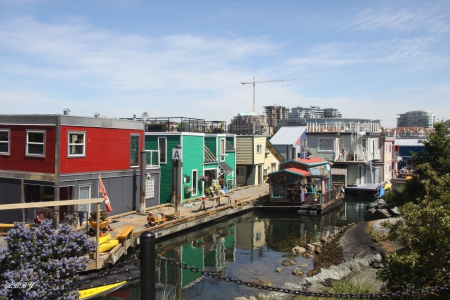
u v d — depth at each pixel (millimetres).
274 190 32688
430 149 24188
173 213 23484
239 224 27969
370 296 6164
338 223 28375
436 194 8938
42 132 19484
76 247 6684
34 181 19500
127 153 23969
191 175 31125
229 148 40062
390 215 24203
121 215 22828
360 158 43188
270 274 16547
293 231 25719
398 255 7844
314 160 36688
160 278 16062
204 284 15312
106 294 12555
